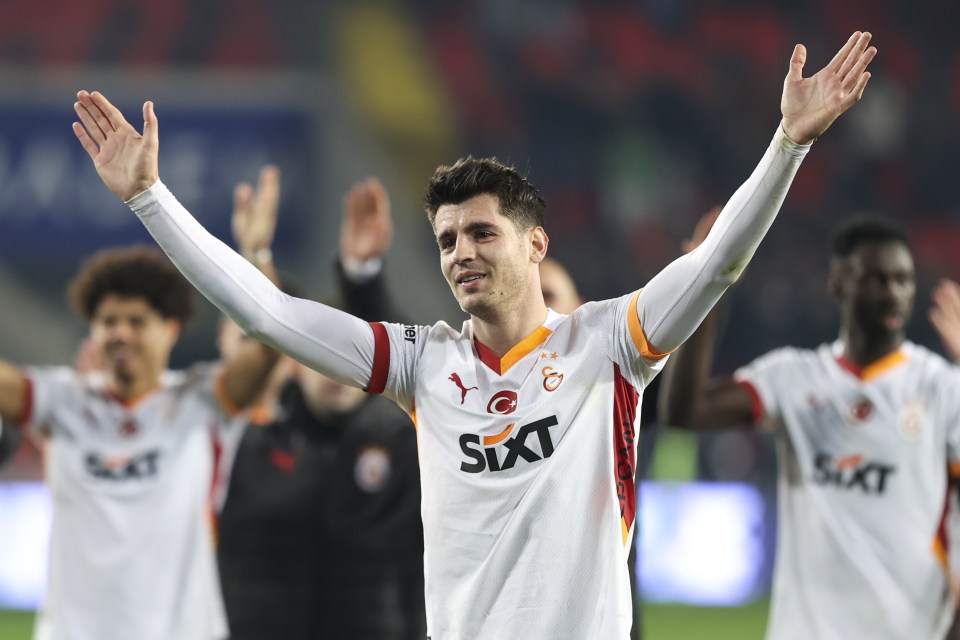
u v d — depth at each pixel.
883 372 20.48
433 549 13.34
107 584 19.30
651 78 87.69
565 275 19.98
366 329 13.95
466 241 13.22
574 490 12.95
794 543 20.34
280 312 13.60
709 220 18.45
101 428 19.97
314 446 21.17
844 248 20.83
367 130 84.88
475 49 88.94
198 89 69.75
